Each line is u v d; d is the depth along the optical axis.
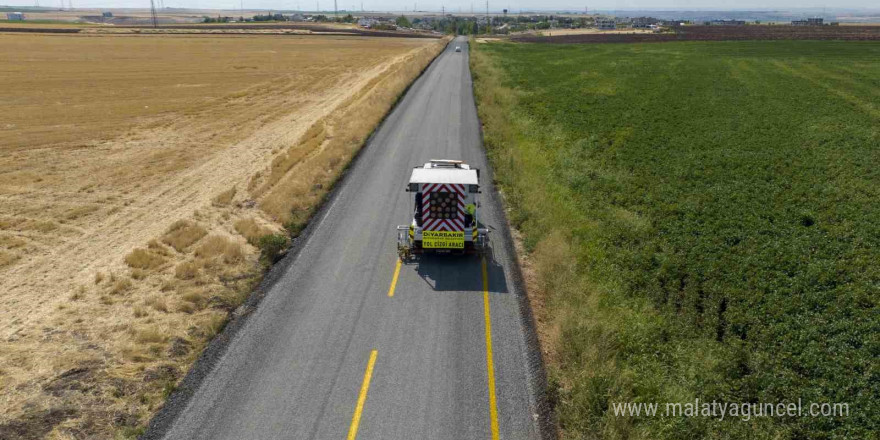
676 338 15.44
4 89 61.62
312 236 22.45
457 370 14.02
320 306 17.03
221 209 26.58
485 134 39.16
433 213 19.58
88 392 13.07
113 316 16.66
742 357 14.59
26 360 14.36
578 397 12.50
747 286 18.16
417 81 66.69
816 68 74.50
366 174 30.47
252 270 19.52
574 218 23.94
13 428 11.81
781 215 24.08
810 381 13.70
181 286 18.17
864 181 28.56
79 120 47.94
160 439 11.66
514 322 16.23
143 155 37.56
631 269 19.67
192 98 60.09
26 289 18.72
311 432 11.91
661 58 91.81
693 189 27.84
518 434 11.89
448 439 11.77
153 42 129.25
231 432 11.89
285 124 47.78
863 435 11.98
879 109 47.91
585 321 15.12
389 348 14.91
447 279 18.88
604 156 34.22
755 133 39.62
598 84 63.78
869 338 15.20
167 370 13.94
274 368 14.03
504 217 24.27
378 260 20.31
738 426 12.09
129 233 24.11
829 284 18.22
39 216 26.05
